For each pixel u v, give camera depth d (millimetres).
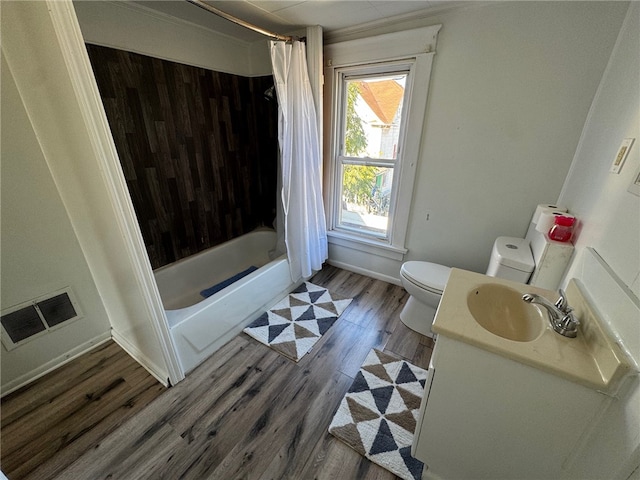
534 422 783
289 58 1798
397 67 1916
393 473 1108
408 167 2045
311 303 2207
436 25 1642
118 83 1664
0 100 1180
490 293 1103
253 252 2889
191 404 1377
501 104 1618
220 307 1684
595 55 1331
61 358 1609
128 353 1704
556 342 774
